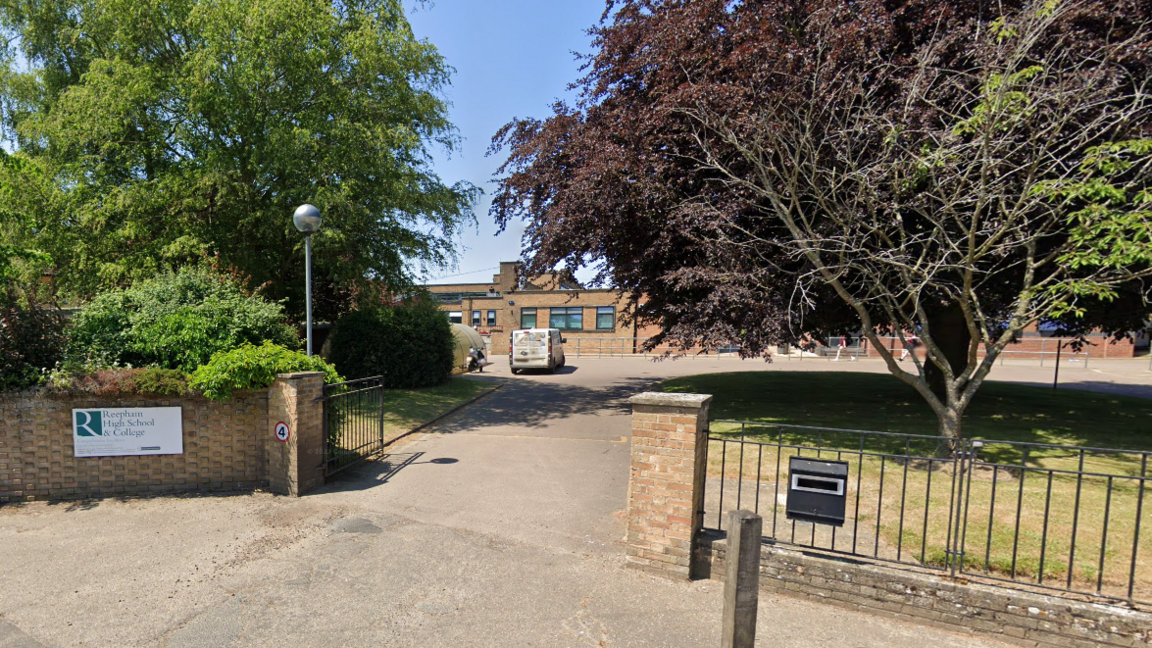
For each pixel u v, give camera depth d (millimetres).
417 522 5258
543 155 11281
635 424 4273
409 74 12820
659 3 10328
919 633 3473
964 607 3465
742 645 2705
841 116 7203
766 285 8172
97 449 5859
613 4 11219
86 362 6250
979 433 8414
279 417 5965
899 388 13812
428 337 14344
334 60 11766
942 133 6051
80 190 10719
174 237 10750
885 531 4707
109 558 4441
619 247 10852
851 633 3469
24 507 5586
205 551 4582
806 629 3512
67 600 3789
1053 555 4137
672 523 4164
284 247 12344
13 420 5691
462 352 20797
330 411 6645
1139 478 3289
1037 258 7633
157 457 5992
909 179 6215
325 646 3299
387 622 3561
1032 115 5770
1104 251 5742
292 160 10562
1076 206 6430
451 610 3715
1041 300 6359
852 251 6906
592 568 4344
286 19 10602
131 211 10367
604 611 3723
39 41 11656
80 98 10117
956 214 6035
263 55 10688
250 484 6203
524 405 12398
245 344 6316
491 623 3562
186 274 7754
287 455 5945
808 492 3938
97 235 10773
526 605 3787
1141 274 5426
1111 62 6148
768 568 4004
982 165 5746
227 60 10852
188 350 6574
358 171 11266
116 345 6590
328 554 4547
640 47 9664
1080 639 3199
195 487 6086
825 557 3887
